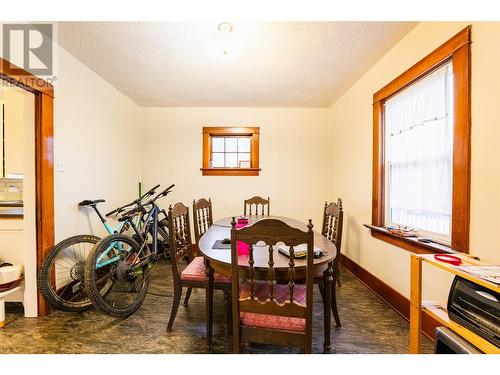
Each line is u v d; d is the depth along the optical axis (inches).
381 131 89.3
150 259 91.7
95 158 99.7
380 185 89.5
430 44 63.8
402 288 75.7
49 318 72.3
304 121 144.8
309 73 99.1
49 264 71.1
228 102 135.7
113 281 83.4
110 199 111.4
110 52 83.0
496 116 46.8
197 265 75.0
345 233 120.3
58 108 78.7
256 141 144.4
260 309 44.4
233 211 145.9
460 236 53.6
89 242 82.0
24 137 71.1
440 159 63.9
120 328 68.3
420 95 70.8
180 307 81.3
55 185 77.5
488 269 38.9
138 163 141.1
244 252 57.6
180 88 115.3
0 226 75.4
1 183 112.0
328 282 56.0
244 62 89.9
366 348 60.3
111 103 112.0
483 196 49.1
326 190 145.5
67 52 82.4
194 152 145.3
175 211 74.3
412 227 76.3
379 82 89.3
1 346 59.9
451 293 43.1
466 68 52.1
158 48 80.5
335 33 72.3
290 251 42.8
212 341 62.6
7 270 68.6
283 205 145.7
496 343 34.4
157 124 144.6
